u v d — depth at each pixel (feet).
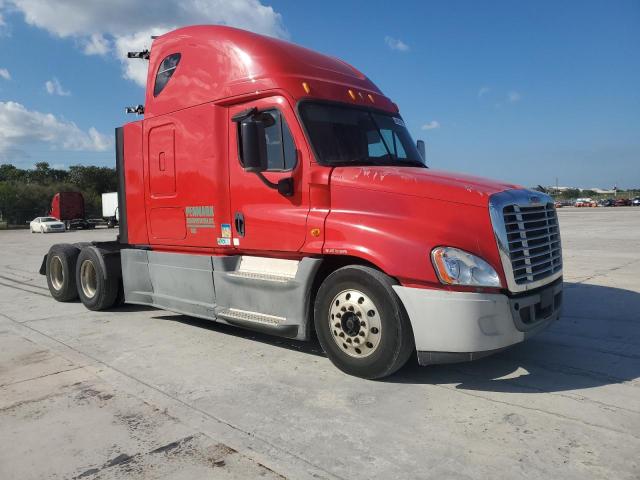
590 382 14.14
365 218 14.61
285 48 18.28
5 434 11.82
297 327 16.16
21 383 15.10
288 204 16.49
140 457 10.64
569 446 10.56
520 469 9.75
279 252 16.84
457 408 12.60
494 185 14.53
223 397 13.67
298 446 10.89
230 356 17.33
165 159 20.92
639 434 11.02
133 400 13.64
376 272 14.17
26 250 69.21
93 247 25.96
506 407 12.59
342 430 11.57
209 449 10.88
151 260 21.91
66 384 14.94
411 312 13.57
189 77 19.83
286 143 16.57
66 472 10.14
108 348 18.63
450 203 13.73
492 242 13.35
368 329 14.30
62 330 21.61
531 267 14.25
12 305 27.66
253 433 11.54
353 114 17.85
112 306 25.77
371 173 15.08
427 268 13.32
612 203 277.03
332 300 15.12
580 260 38.27
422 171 15.62
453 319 13.12
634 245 48.24
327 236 15.23
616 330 19.24
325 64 18.94
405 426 11.69
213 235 18.98
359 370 14.60
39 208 213.05
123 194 23.70
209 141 18.81
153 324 22.47
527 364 15.71
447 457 10.27
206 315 19.36
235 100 17.94
